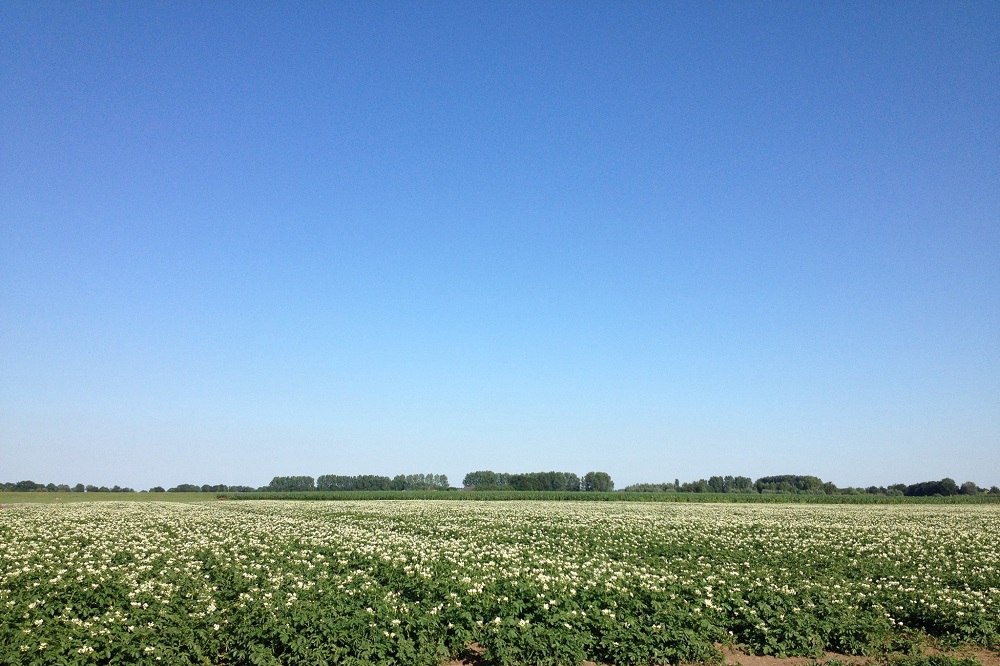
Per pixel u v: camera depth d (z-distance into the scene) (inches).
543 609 665.0
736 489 5738.2
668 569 992.9
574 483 5693.9
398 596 772.0
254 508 2444.6
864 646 631.2
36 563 940.0
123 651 552.1
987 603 747.4
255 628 602.9
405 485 5890.8
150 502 2979.8
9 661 516.1
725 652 633.6
